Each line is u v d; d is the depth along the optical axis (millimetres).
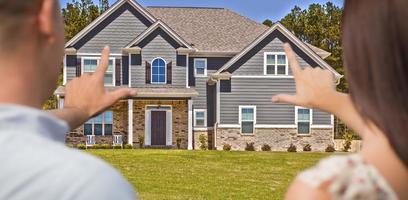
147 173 17844
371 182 1151
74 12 56375
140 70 31078
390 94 1209
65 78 30969
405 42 1209
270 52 31203
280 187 15305
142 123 30641
